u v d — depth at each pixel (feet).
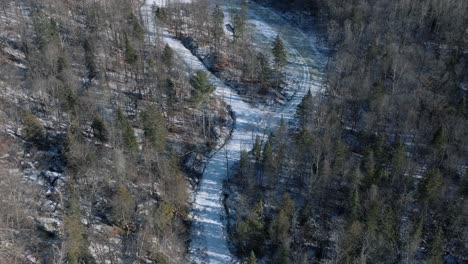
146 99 341.62
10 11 385.91
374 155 281.95
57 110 293.23
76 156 259.19
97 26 384.88
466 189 261.85
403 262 239.91
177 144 323.37
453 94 342.23
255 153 301.22
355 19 425.69
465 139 291.79
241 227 250.98
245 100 382.83
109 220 252.21
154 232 249.34
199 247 265.75
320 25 478.18
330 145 293.43
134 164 274.77
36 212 242.58
